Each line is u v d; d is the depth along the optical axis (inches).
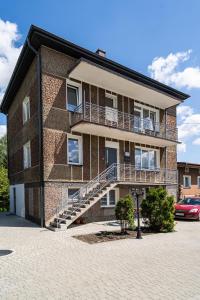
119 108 688.4
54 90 562.6
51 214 528.4
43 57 554.3
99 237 406.3
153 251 322.3
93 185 601.6
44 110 543.5
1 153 1609.3
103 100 650.8
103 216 613.0
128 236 414.3
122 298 188.1
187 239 395.2
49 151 541.6
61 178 553.3
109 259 287.3
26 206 657.6
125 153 695.7
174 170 821.2
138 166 733.9
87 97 618.5
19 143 749.3
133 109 725.3
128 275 236.2
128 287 208.5
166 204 467.2
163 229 463.8
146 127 749.9
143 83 682.8
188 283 216.7
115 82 629.6
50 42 553.0
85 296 192.1
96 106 627.5
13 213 819.4
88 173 603.2
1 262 277.9
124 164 671.8
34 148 587.8
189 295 193.0
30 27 516.7
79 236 414.0
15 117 807.1
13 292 200.8
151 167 780.0
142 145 751.1
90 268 256.5
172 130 822.5
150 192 481.7
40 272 245.8
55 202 538.3
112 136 657.0
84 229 481.7
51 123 550.9
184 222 591.5
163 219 458.6
